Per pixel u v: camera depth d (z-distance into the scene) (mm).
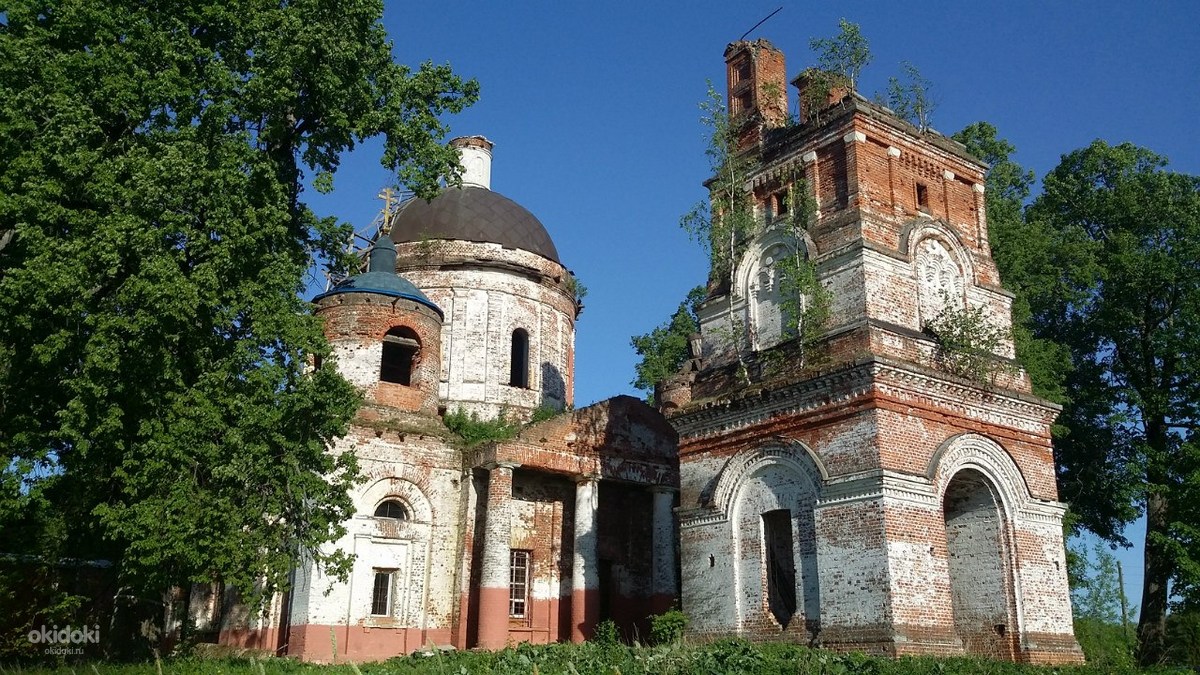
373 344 31438
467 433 32812
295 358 20438
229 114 20844
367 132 23000
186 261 20203
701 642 25578
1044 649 24109
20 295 17906
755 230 28156
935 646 21688
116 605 24266
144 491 19297
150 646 24344
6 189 18953
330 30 21562
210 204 19766
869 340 23797
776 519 26000
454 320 37094
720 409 26516
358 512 29375
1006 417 25609
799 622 23469
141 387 18891
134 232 18250
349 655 27922
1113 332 37469
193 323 19312
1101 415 37438
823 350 24875
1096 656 27172
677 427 27969
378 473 30062
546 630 32375
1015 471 25266
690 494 27109
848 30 28078
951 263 27219
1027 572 24688
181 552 18516
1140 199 38875
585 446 32750
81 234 18969
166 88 20203
